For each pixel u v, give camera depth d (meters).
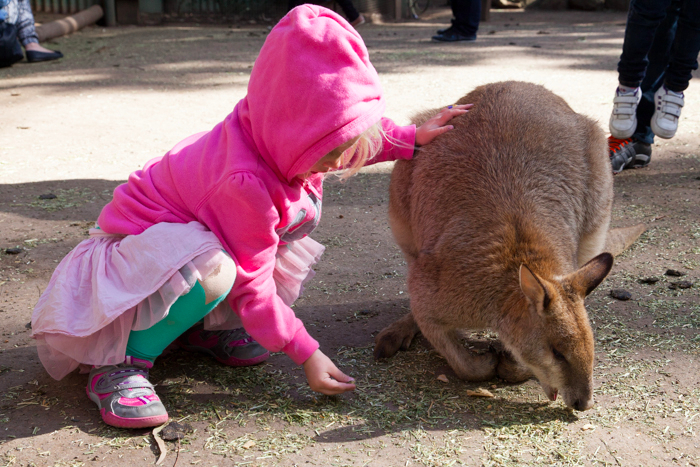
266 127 2.14
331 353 2.88
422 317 2.78
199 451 2.21
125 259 2.35
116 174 5.07
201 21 13.60
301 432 2.33
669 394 2.55
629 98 4.90
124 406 2.29
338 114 2.04
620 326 3.06
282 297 2.82
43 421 2.34
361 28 13.35
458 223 2.78
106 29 12.73
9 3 8.90
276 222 2.27
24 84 8.13
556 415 2.48
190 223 2.32
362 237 4.14
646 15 4.58
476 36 12.04
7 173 5.04
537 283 2.41
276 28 2.15
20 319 3.02
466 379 2.71
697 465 2.17
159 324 2.38
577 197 3.01
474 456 2.22
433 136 2.99
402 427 2.38
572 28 13.40
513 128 2.96
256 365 2.78
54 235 3.94
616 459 2.20
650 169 5.32
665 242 3.98
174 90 7.91
